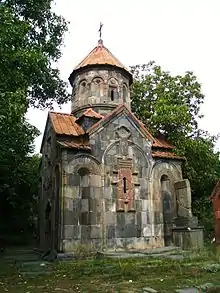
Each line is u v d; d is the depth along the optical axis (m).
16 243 28.81
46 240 20.19
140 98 26.33
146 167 19.64
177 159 20.94
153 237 18.52
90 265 13.21
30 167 31.22
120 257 14.71
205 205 26.19
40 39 18.77
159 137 23.45
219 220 19.59
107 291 9.49
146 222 18.58
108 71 22.61
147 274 11.80
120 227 17.70
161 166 20.30
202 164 23.52
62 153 17.27
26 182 29.06
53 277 11.73
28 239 30.31
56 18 18.95
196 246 17.59
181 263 13.39
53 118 20.16
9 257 18.05
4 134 15.69
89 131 18.27
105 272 12.23
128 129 19.59
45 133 21.95
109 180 18.17
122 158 18.94
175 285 10.11
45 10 17.84
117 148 18.94
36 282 10.98
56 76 20.66
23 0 16.58
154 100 25.69
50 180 20.00
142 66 27.59
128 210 18.17
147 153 19.95
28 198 30.22
